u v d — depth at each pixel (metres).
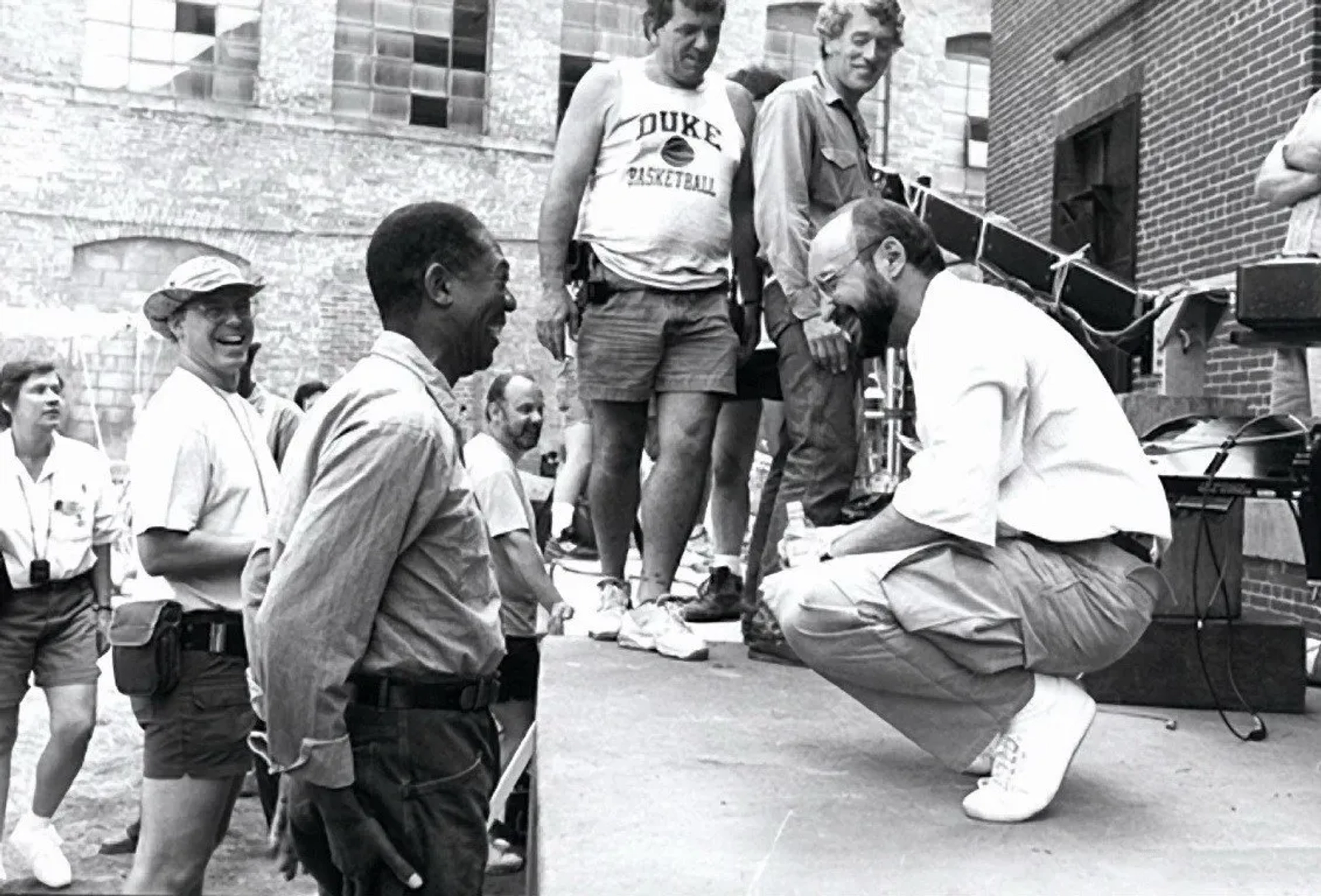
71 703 4.94
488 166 19.02
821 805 2.67
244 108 18.00
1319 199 4.60
